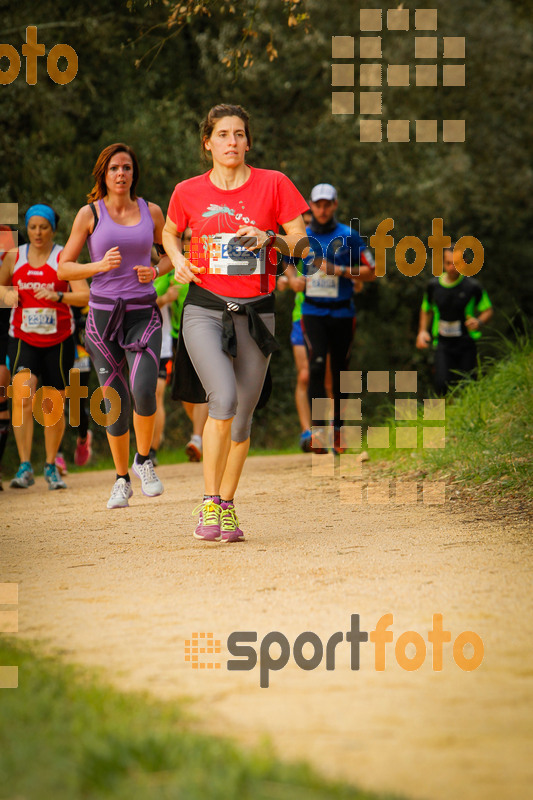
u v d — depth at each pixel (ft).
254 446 152.97
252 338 39.04
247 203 38.78
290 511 46.37
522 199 186.19
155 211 49.55
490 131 178.09
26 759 15.25
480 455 52.65
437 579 29.22
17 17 124.26
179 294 72.90
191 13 62.80
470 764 16.15
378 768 15.98
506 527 38.14
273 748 16.52
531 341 70.64
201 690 19.94
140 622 25.38
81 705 17.93
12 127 128.98
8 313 70.95
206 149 39.24
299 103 155.84
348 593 27.84
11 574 32.73
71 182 128.67
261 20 136.05
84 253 120.98
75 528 44.52
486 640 22.99
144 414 49.11
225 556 34.78
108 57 135.23
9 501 59.88
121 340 48.32
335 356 73.77
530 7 193.57
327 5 147.84
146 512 49.21
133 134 135.03
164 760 15.33
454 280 82.64
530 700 19.11
